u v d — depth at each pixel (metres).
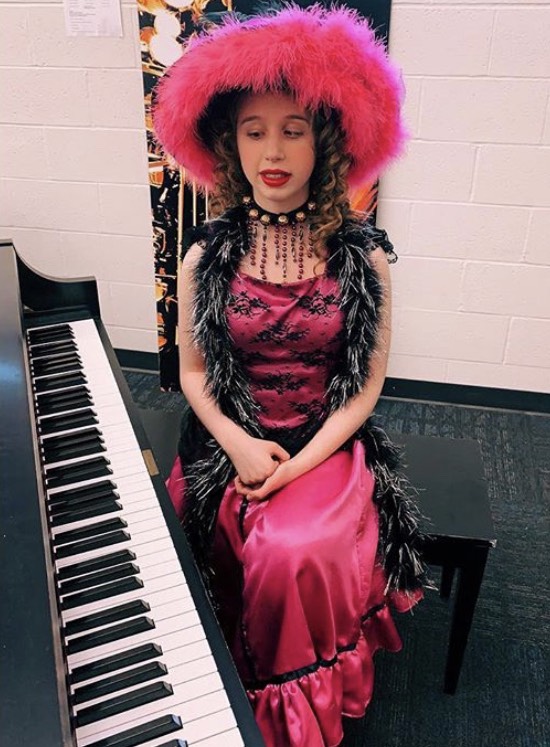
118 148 2.26
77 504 0.86
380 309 1.14
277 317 1.12
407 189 2.14
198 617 0.72
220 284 1.13
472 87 1.99
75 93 2.21
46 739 0.47
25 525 0.65
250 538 1.05
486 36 1.93
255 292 1.12
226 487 1.14
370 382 1.17
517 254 2.17
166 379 2.46
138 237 2.38
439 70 1.98
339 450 1.18
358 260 1.11
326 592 1.03
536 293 2.22
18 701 0.49
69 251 2.46
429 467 1.33
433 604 1.58
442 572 1.54
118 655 0.67
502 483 2.00
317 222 1.12
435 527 1.19
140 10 2.03
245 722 0.63
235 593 1.15
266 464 1.10
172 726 0.61
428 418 2.34
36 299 1.35
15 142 2.31
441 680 1.40
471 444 1.41
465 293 2.26
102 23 2.09
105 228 2.39
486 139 2.04
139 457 0.96
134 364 2.61
